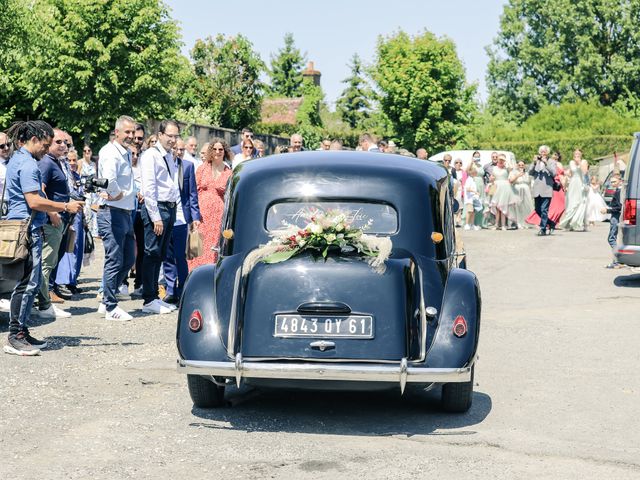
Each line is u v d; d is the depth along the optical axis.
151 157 10.88
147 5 30.89
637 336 9.93
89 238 14.12
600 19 81.81
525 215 27.03
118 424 6.29
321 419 6.52
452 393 6.58
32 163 8.45
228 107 46.22
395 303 6.19
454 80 43.03
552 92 83.06
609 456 5.65
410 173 7.05
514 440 5.99
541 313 11.55
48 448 5.71
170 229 11.20
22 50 28.30
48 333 9.66
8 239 8.30
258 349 6.16
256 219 6.89
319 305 6.15
